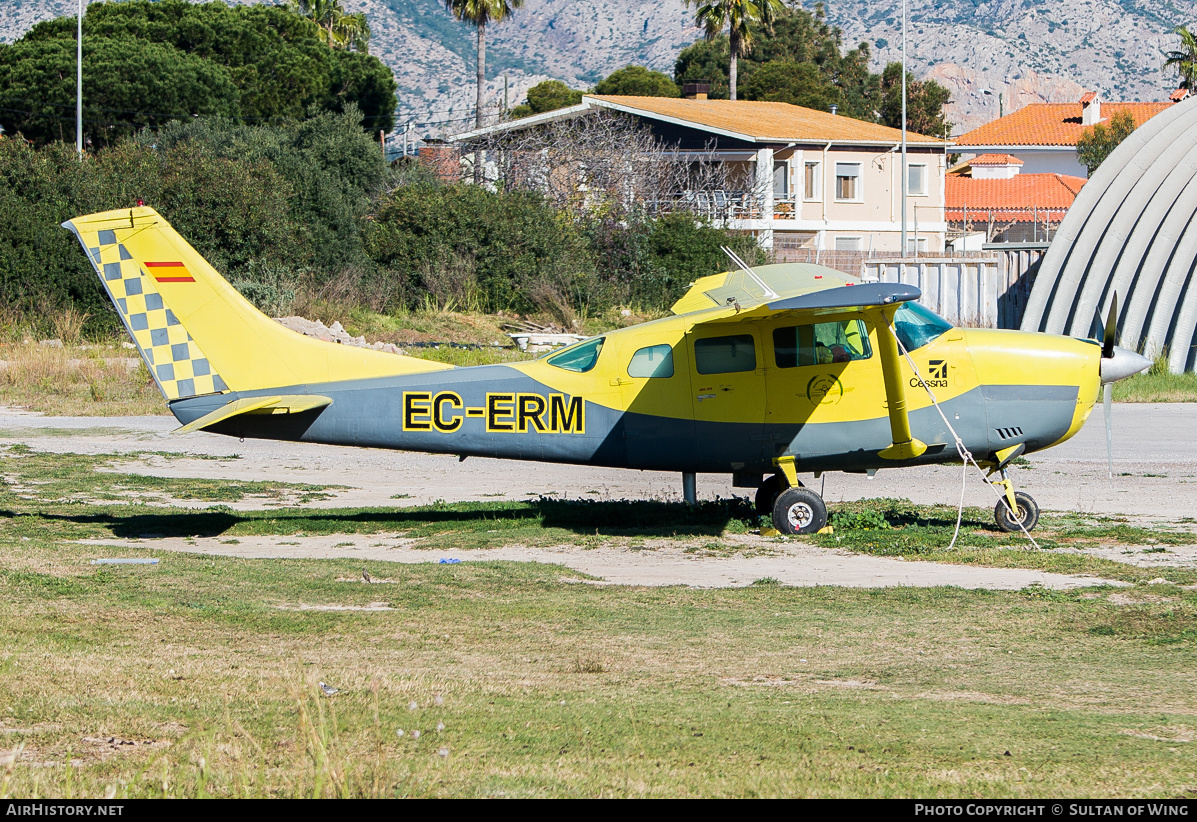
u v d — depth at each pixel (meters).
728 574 35.91
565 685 22.64
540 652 25.73
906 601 31.50
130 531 43.50
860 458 42.97
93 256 42.25
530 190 154.12
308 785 15.88
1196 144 112.12
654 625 28.67
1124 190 114.38
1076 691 22.50
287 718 19.39
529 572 35.56
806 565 37.31
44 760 16.91
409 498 52.78
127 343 111.69
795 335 42.41
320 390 43.41
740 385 42.56
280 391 43.34
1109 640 27.12
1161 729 19.42
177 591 31.53
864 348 42.25
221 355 43.19
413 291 135.88
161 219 42.69
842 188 185.50
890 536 41.69
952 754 17.83
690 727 19.38
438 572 35.47
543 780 16.33
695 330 42.69
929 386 42.47
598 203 154.25
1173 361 105.38
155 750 17.52
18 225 114.12
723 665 24.70
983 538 41.47
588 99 185.12
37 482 55.09
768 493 46.38
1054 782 16.39
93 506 49.03
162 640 25.72
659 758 17.55
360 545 41.47
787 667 24.58
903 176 165.38
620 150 164.00
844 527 43.56
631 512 46.84
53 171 121.25
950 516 46.88
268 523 45.16
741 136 173.00
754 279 44.62
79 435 72.38
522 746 18.16
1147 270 108.81
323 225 136.25
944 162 191.50
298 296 121.69
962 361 42.62
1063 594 31.95
